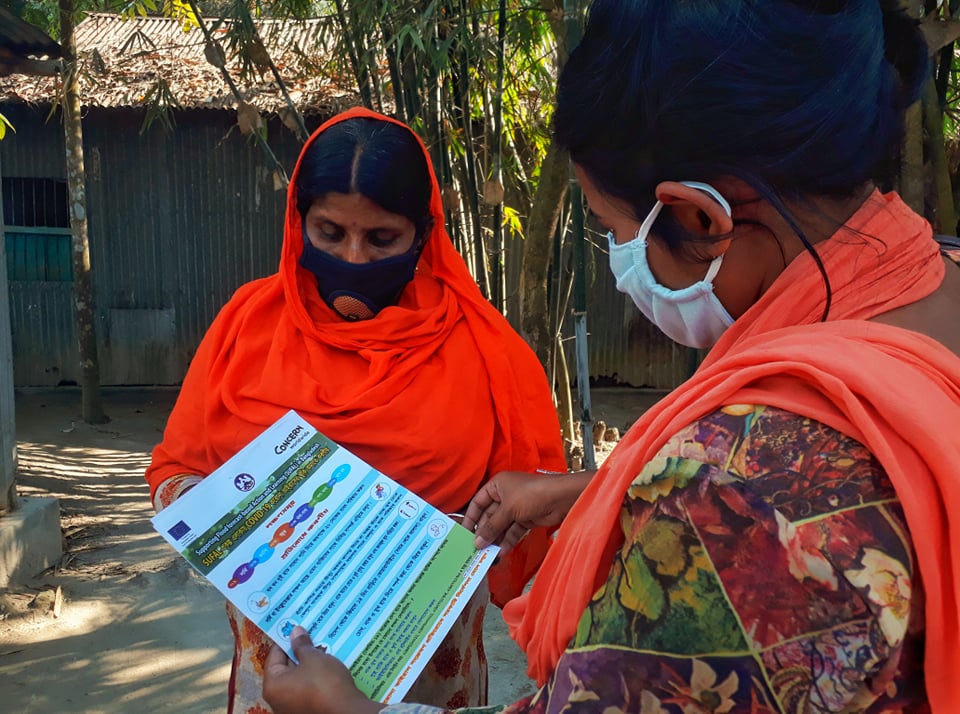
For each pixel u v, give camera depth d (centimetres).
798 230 70
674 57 70
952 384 68
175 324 788
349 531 127
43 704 291
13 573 374
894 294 73
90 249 769
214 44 391
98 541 435
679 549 66
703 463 67
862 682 64
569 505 134
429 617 118
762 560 64
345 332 166
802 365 67
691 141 71
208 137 755
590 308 791
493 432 168
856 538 62
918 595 64
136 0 568
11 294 771
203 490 127
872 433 63
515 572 165
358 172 151
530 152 548
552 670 84
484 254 417
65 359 790
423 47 331
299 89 679
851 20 70
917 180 219
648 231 79
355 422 156
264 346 167
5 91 690
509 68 441
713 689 66
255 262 780
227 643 337
